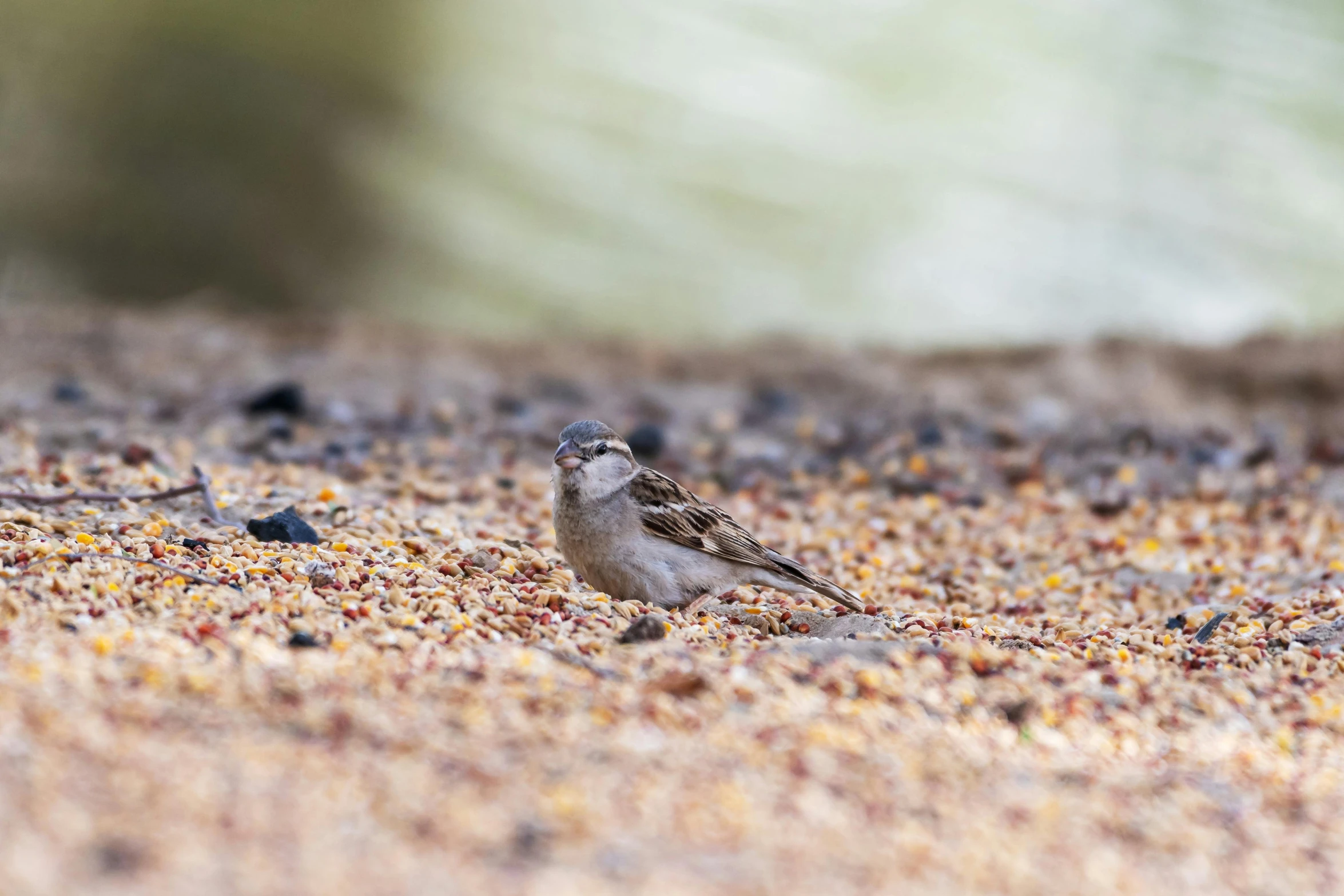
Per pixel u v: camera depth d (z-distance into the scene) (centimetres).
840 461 1548
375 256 2761
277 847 477
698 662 716
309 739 571
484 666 685
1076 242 2903
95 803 488
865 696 695
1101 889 513
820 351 2136
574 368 1988
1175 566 1123
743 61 3738
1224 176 3186
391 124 3162
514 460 1495
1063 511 1350
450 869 475
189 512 1023
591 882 475
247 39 3378
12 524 914
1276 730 725
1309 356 1966
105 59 3206
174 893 438
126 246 2677
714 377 1966
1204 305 2759
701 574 902
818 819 544
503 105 3341
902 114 3466
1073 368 1933
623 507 892
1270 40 3959
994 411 1748
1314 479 1377
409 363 1911
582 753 583
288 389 1569
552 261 2803
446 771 552
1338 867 554
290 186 2869
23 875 435
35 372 1712
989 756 641
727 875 491
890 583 1089
